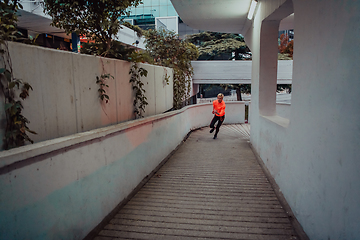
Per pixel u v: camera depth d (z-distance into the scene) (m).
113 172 3.31
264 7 5.57
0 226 1.63
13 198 1.73
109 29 4.12
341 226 1.94
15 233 1.75
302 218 2.85
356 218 1.73
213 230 2.93
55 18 4.17
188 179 4.78
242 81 13.46
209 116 12.73
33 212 1.91
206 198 3.87
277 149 4.18
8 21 2.18
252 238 2.76
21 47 2.06
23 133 2.01
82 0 3.93
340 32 2.00
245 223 3.08
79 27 4.18
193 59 13.70
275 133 4.36
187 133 9.79
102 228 2.93
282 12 4.74
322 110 2.34
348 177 1.85
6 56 1.91
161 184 4.50
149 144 4.93
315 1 2.52
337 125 2.03
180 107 8.95
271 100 6.27
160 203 3.68
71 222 2.38
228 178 4.84
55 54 2.46
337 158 2.02
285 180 3.63
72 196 2.40
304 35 2.84
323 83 2.32
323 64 2.32
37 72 2.23
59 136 2.52
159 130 5.65
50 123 2.39
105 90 3.39
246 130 11.11
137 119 4.42
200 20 8.34
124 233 2.85
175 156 6.60
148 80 5.20
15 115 1.95
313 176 2.53
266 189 4.23
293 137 3.23
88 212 2.69
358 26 1.75
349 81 1.86
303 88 2.86
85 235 2.63
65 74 2.60
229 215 3.30
